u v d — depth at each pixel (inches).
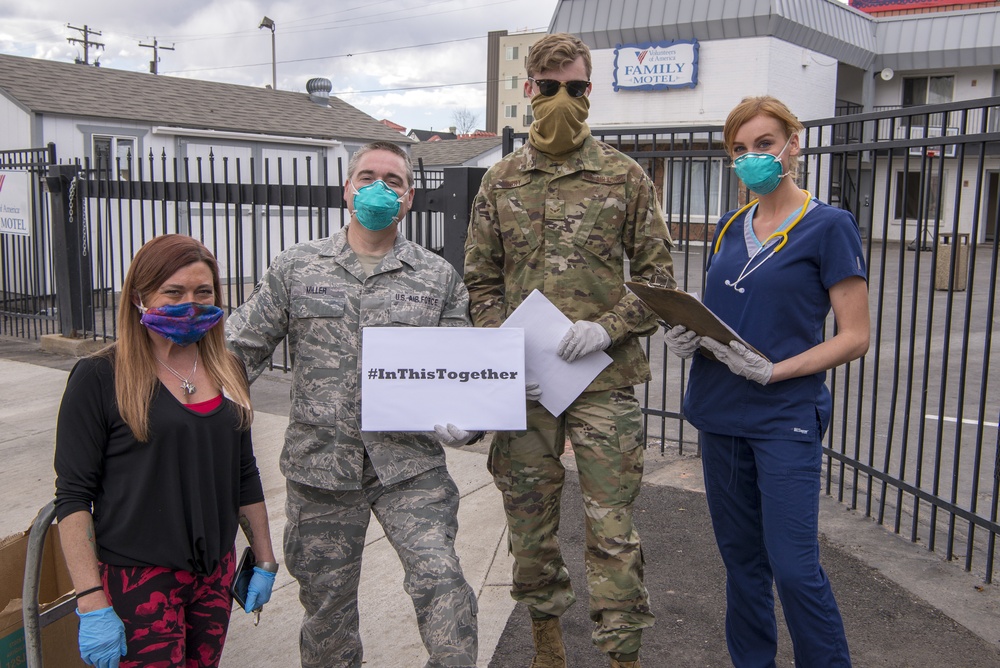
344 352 100.9
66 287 363.9
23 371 323.3
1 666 85.7
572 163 111.2
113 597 84.3
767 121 101.9
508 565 157.2
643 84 978.1
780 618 137.9
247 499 96.0
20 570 91.8
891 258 742.5
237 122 645.9
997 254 144.9
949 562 156.2
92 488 83.9
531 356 108.9
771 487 101.6
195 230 594.2
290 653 129.6
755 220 108.9
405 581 97.3
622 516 109.2
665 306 100.1
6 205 400.8
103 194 345.1
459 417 100.8
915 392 301.3
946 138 148.3
